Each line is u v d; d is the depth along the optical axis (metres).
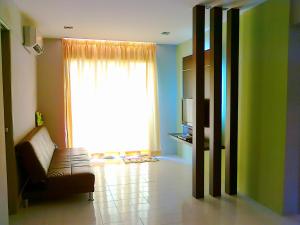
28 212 3.12
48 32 4.69
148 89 5.79
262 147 3.25
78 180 3.36
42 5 3.26
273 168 3.08
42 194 3.28
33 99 4.59
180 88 5.86
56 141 5.34
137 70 5.69
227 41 3.47
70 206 3.29
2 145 2.13
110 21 3.99
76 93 5.39
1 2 2.62
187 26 4.29
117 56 5.56
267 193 3.20
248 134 3.52
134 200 3.47
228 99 3.50
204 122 3.66
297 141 2.95
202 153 3.50
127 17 3.78
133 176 4.50
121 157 5.72
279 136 2.97
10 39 2.97
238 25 3.41
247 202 3.37
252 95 3.41
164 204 3.33
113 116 5.61
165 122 6.05
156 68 5.83
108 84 5.54
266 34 3.13
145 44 5.71
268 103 3.13
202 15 3.33
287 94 2.86
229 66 3.45
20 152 3.13
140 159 5.58
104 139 5.60
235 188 3.62
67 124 5.35
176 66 6.02
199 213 3.07
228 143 3.55
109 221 2.89
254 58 3.36
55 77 5.26
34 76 4.73
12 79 3.06
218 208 3.20
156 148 5.91
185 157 5.75
